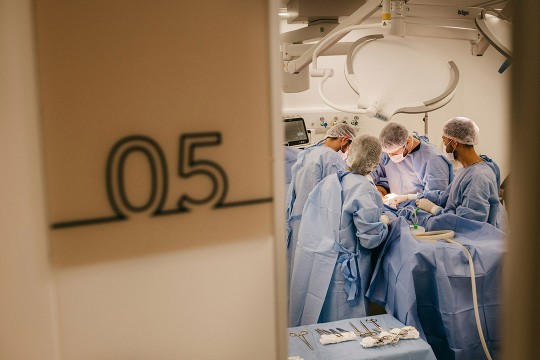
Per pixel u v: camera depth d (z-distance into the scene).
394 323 2.31
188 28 1.11
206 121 1.15
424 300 2.52
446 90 1.62
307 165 3.28
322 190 2.85
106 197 1.08
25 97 0.99
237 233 1.22
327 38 1.81
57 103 1.02
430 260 2.42
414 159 3.90
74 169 1.04
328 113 4.47
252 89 1.20
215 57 1.15
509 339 0.60
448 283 2.39
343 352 2.00
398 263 2.56
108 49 1.05
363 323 2.31
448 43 4.62
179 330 1.18
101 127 1.06
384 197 3.78
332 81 4.52
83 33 1.02
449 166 3.78
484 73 4.92
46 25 0.99
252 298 1.25
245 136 1.20
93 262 1.08
